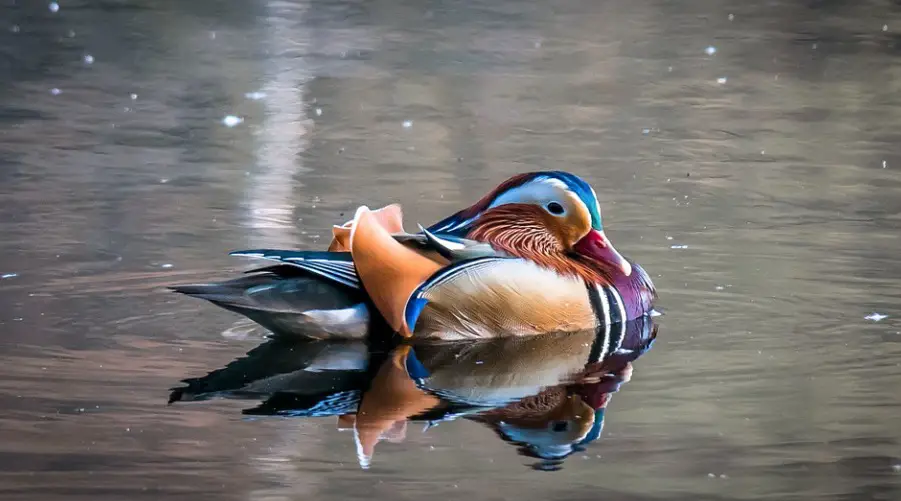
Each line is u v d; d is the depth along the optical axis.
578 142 19.48
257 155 18.16
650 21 29.95
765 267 13.30
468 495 7.96
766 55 26.42
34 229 14.16
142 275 12.55
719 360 10.56
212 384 9.77
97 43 25.73
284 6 30.73
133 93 21.84
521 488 8.08
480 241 12.04
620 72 24.67
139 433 8.77
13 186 16.11
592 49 26.77
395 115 20.86
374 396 9.64
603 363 10.52
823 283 12.72
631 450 8.70
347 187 16.55
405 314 10.94
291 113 20.78
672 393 9.79
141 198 15.69
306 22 28.83
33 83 22.28
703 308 12.04
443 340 11.22
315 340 10.94
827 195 16.61
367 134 19.58
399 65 24.64
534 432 8.98
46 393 9.45
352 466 8.34
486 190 16.58
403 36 27.55
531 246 11.95
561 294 11.40
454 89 22.86
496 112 21.28
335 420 9.12
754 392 9.78
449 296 11.09
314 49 25.91
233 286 10.72
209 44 26.08
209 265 12.89
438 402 9.53
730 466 8.45
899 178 17.55
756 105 22.27
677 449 8.73
